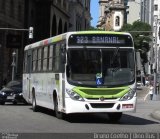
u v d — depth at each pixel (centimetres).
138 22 11656
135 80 2025
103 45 2019
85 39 2016
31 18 8544
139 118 2461
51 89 2278
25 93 2967
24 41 7962
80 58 2005
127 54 2031
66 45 2011
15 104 3500
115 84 1991
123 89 1997
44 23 8975
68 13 11162
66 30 10888
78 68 1997
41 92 2502
